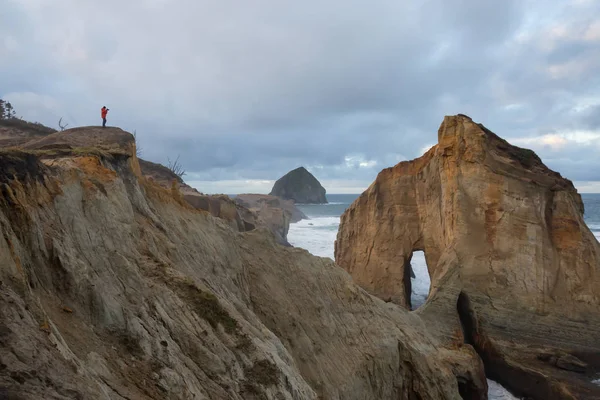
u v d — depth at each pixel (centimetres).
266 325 1661
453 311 2830
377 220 4044
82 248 991
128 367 821
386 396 1784
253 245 2067
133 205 1524
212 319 1138
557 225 2959
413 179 3916
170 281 1179
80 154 1436
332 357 1705
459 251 3014
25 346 574
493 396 2477
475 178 3131
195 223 1822
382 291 3841
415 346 2036
